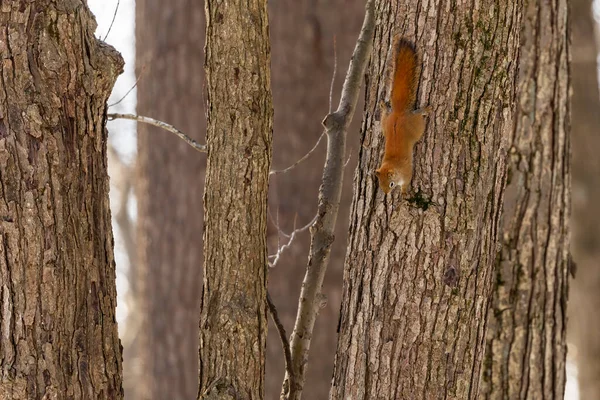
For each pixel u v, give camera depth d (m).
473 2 7.73
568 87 11.33
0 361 7.25
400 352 7.86
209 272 8.12
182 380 16.58
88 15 7.50
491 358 10.74
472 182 7.76
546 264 10.91
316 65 15.72
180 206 16.72
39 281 7.26
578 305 22.22
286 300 15.26
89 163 7.56
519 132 11.03
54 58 7.23
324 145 15.66
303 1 15.75
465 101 7.75
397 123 7.77
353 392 8.09
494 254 8.09
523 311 10.77
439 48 7.75
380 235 7.93
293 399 9.08
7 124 7.16
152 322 17.19
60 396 7.35
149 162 17.44
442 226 7.73
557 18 11.19
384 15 8.25
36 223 7.23
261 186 8.12
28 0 7.15
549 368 10.86
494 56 7.79
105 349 7.70
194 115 16.67
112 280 7.83
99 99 7.61
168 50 17.03
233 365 7.95
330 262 15.06
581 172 22.06
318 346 14.99
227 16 7.93
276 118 15.70
